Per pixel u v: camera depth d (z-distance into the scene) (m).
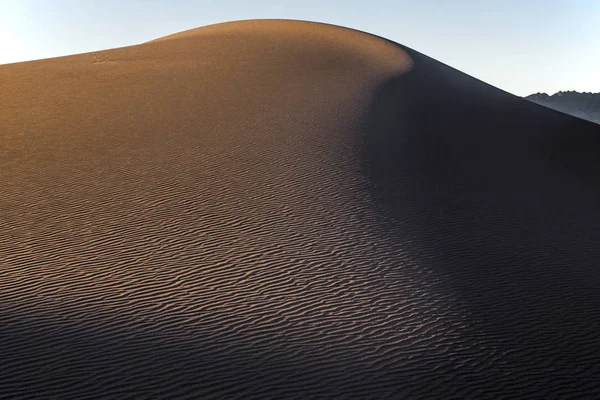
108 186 15.97
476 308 10.03
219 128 21.84
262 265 11.32
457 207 15.45
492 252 12.72
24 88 29.78
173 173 16.98
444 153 20.78
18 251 11.86
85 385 6.86
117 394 6.70
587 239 14.12
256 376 7.38
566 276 11.72
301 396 6.98
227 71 33.84
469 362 8.21
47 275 10.65
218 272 10.95
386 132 22.50
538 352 8.62
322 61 38.78
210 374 7.34
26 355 7.53
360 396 7.10
